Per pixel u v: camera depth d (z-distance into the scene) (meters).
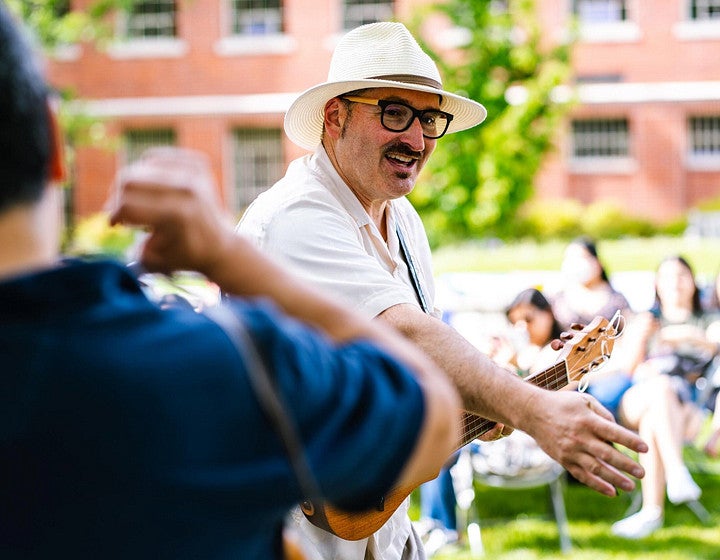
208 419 1.02
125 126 22.86
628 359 6.05
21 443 0.98
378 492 1.12
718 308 6.63
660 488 5.75
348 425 1.07
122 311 1.03
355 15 22.28
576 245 6.46
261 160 23.03
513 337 5.91
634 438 1.92
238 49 22.61
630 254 17.27
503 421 2.12
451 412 1.14
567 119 22.28
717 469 6.80
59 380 0.99
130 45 22.72
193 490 1.01
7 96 1.00
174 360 1.02
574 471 1.96
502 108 17.45
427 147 2.83
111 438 0.99
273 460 1.05
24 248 1.03
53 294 1.01
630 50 22.23
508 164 17.33
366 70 2.75
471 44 17.55
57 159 1.08
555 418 1.99
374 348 1.13
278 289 1.13
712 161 22.36
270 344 1.05
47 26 16.52
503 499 6.42
